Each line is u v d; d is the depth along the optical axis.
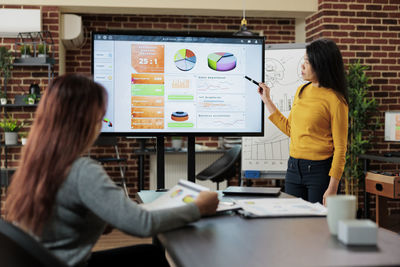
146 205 1.31
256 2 4.91
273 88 4.12
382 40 4.93
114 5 4.79
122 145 5.70
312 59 2.25
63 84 1.08
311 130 2.29
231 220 1.28
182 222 1.16
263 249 0.97
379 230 1.18
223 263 0.87
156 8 4.84
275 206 1.45
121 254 1.48
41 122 1.06
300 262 0.88
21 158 1.06
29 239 0.81
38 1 4.75
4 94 4.70
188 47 2.06
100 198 1.03
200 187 1.36
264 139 4.13
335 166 2.22
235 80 2.10
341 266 0.85
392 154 4.27
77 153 1.06
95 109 1.10
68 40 5.08
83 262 1.09
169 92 2.07
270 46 4.14
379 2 4.92
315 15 5.05
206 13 5.07
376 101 4.95
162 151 2.09
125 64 2.03
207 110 2.09
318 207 1.43
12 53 4.78
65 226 1.05
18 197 1.01
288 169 2.44
